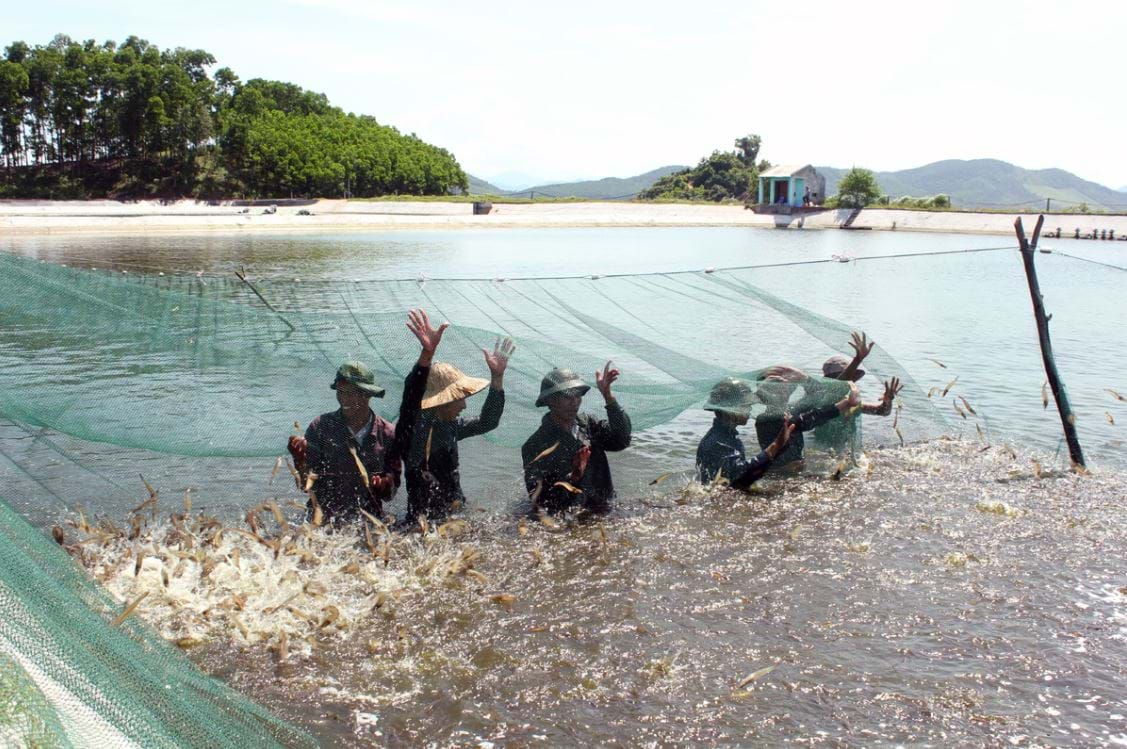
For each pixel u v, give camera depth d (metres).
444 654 4.35
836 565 5.43
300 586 4.99
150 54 98.38
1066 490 6.83
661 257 31.75
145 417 5.84
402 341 6.89
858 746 3.62
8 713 2.22
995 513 6.33
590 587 5.11
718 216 76.50
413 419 5.84
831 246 42.16
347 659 4.30
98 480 6.70
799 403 7.26
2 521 3.46
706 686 4.07
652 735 3.70
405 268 24.98
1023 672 4.16
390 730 3.73
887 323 15.41
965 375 11.17
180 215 56.75
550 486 6.37
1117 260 30.78
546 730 3.74
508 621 4.69
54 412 5.73
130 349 6.23
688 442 8.28
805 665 4.24
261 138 84.62
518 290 11.66
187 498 5.96
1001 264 28.39
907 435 8.34
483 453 7.29
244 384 6.19
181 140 88.19
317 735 3.66
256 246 36.44
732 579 5.22
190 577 5.05
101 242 38.09
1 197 86.50
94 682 2.63
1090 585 5.12
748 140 123.12
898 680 4.10
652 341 9.86
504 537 5.91
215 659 4.27
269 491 6.64
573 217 71.81
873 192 77.50
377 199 80.44
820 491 6.87
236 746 3.02
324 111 106.62
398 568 5.32
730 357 9.46
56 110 92.69
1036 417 9.09
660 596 4.99
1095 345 13.34
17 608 2.63
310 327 6.79
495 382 6.36
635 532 6.01
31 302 6.25
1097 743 3.63
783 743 3.64
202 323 6.56
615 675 4.16
